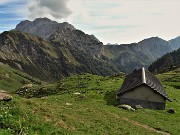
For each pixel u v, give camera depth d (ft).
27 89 358.02
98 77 354.13
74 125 94.07
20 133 66.28
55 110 111.55
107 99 200.64
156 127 135.13
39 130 73.67
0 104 81.46
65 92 248.93
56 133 75.51
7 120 70.85
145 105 201.87
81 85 278.46
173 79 444.14
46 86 332.80
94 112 137.39
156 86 214.28
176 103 225.35
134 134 106.83
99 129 99.60
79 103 172.76
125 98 202.59
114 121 124.88
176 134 128.57
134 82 212.23
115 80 308.40
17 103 87.92
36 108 92.32
